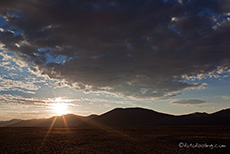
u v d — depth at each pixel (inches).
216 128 2556.6
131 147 1091.3
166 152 932.0
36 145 1197.7
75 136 1784.0
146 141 1349.7
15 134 2073.1
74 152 953.5
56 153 937.5
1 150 1022.4
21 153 946.1
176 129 2571.4
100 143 1273.4
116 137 1644.9
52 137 1704.0
